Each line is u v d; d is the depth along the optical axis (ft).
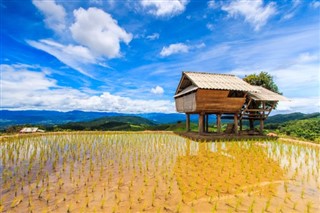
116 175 28.81
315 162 37.09
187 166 33.14
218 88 60.08
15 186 24.73
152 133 82.02
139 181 26.50
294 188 24.85
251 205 19.74
